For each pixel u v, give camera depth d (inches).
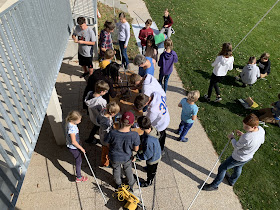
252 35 410.6
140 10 465.1
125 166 146.2
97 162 183.6
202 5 518.3
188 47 355.9
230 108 250.8
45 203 156.0
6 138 81.4
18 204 154.3
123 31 260.2
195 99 167.9
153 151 137.3
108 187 167.8
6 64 88.4
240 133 148.5
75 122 139.9
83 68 264.2
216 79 230.7
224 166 154.4
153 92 155.5
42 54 128.3
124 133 128.9
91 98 156.7
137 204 154.3
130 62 308.8
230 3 545.3
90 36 225.9
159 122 158.9
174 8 486.3
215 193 171.2
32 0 118.3
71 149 149.9
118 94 183.6
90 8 286.4
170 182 175.6
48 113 169.8
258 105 256.1
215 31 410.6
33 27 117.7
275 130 229.0
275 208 164.6
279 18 487.8
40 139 198.7
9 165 83.7
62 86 258.2
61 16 179.3
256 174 186.4
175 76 294.0
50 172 174.2
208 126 227.1
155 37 269.7
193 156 196.9
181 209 159.8
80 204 157.1
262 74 286.4
